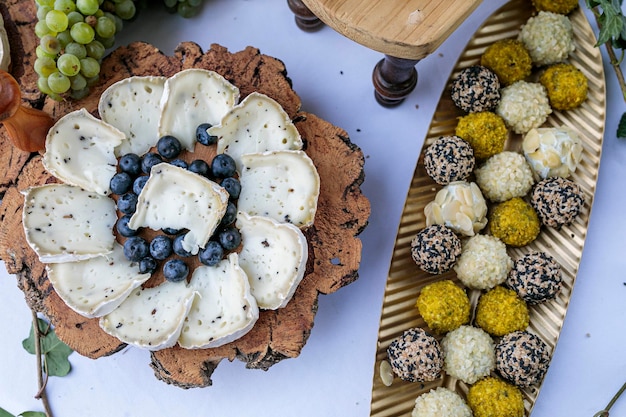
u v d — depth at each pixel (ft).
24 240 1.84
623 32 1.96
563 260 1.96
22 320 2.06
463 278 1.94
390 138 2.14
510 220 1.92
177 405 2.03
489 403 1.86
